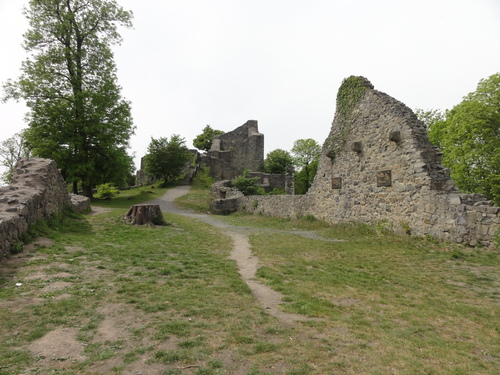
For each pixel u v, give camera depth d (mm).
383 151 12164
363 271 7027
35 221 8562
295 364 3096
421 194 10305
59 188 11742
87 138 25797
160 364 3021
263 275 6473
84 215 14172
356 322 4180
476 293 5512
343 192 14328
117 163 26906
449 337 3844
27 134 24719
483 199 9211
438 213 9602
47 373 2807
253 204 23094
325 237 12016
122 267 6445
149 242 9359
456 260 7629
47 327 3693
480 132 20578
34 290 4820
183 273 6258
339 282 6102
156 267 6590
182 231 12109
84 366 2951
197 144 67938
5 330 3580
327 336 3752
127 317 4086
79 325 3809
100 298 4684
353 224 13375
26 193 8641
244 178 34469
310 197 16781
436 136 26094
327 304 4848
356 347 3490
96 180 26516
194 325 3877
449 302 5055
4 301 4352
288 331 3844
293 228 15109
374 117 12812
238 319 4137
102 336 3557
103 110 25875
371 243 10227
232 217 21172
